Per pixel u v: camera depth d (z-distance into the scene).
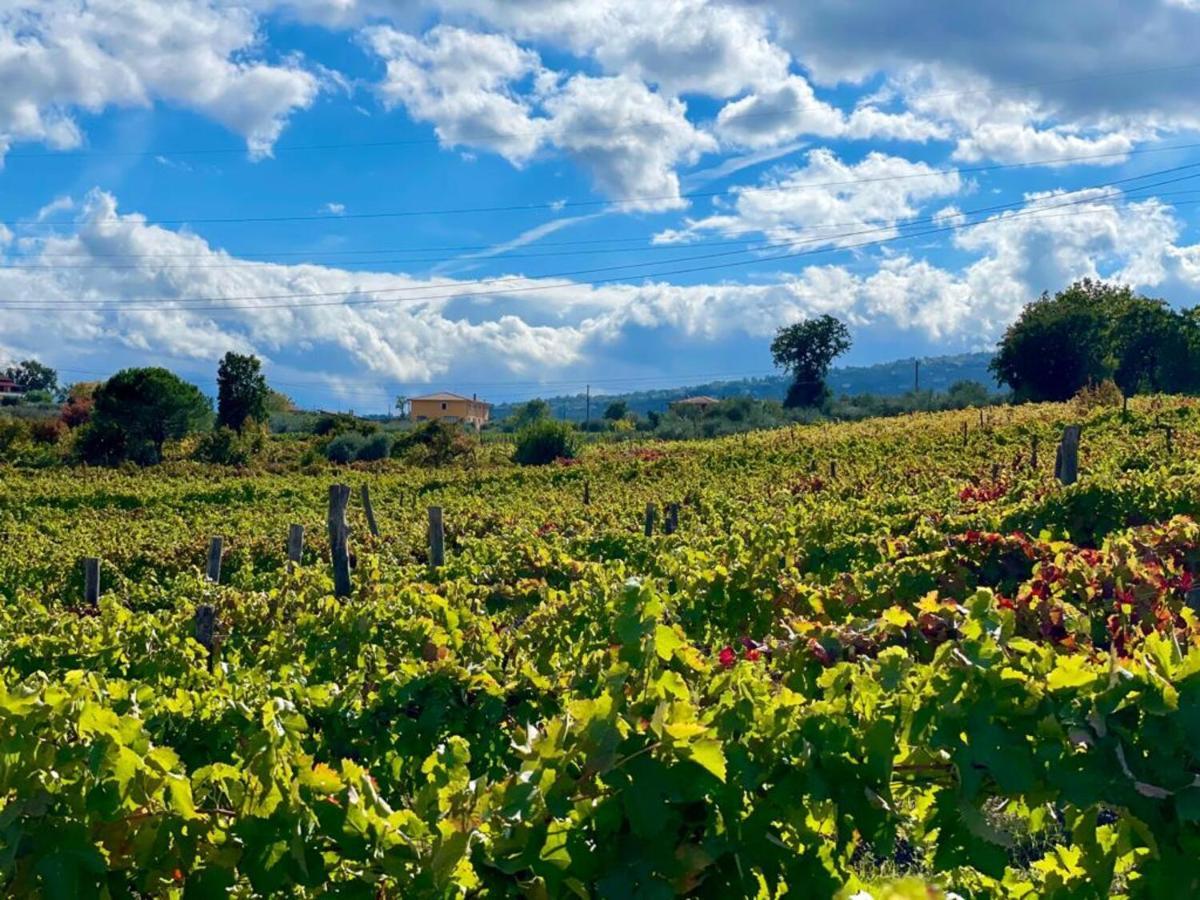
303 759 2.51
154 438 51.94
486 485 34.00
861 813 2.60
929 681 2.70
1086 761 2.53
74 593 16.95
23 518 30.12
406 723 4.57
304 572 11.11
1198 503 10.14
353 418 60.50
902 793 2.85
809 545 9.02
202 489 35.00
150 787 2.52
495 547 12.90
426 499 32.12
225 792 2.63
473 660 5.14
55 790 2.43
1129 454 20.33
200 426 53.97
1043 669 2.69
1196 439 24.05
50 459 50.19
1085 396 39.22
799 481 24.38
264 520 25.30
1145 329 64.75
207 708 4.41
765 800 2.57
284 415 76.88
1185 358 63.50
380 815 2.50
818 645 4.07
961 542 7.45
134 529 24.81
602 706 2.41
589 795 2.40
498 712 4.53
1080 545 10.42
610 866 2.38
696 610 6.88
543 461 43.25
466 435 51.81
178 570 17.81
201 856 2.50
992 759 2.54
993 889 3.29
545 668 5.04
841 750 2.61
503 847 2.40
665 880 2.36
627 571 10.80
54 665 7.03
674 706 2.43
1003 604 4.92
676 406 87.81
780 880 2.71
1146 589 5.83
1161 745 2.49
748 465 32.88
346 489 11.03
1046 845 4.02
